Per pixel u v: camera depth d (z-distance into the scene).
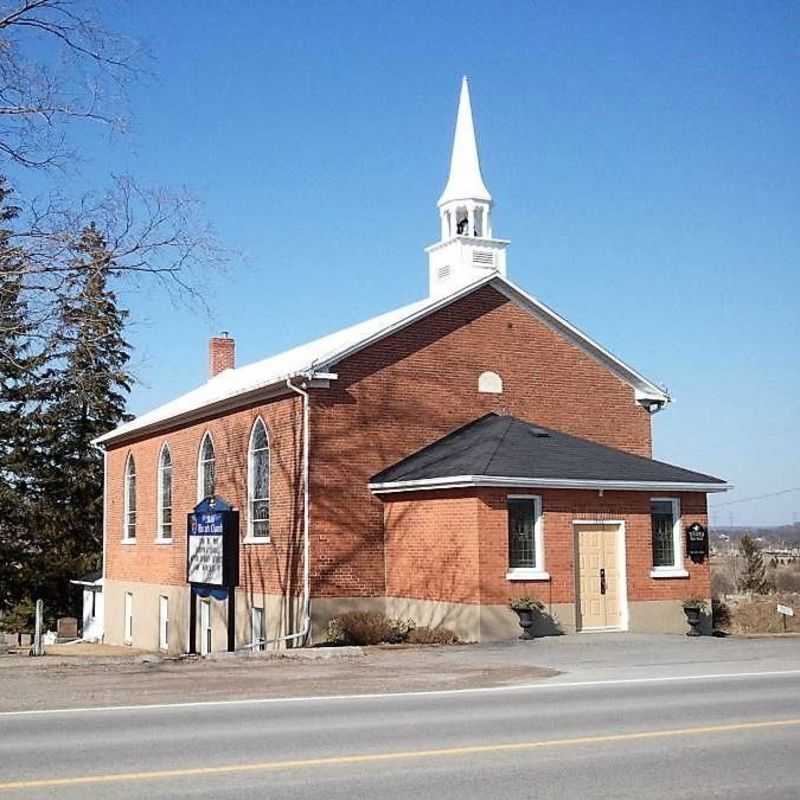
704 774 9.44
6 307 20.08
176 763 9.84
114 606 40.78
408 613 26.34
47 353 21.78
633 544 26.33
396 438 27.94
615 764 9.82
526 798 8.52
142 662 20.30
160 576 36.38
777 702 13.86
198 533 26.11
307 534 26.50
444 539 25.36
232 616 24.50
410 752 10.34
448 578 25.11
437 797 8.53
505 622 24.33
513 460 25.39
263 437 29.80
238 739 11.11
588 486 25.45
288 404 27.95
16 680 16.89
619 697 14.44
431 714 12.89
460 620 24.59
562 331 30.84
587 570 25.78
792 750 10.52
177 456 35.50
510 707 13.48
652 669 18.11
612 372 31.59
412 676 17.31
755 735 11.32
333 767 9.65
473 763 9.83
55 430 52.12
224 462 31.83
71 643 42.41
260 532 29.59
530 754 10.25
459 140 32.53
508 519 24.92
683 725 11.95
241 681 16.67
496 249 31.75
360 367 27.70
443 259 32.09
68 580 52.34
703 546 27.19
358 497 27.25
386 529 27.44
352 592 26.88
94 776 9.28
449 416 28.77
